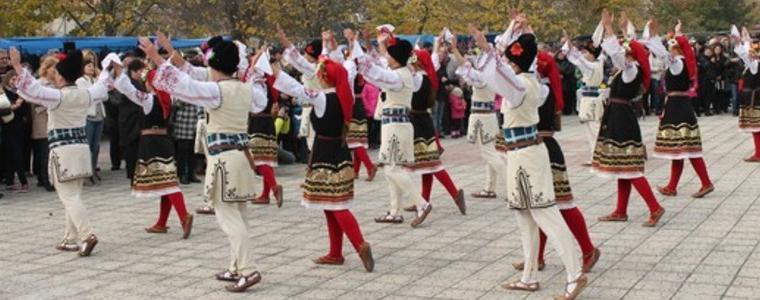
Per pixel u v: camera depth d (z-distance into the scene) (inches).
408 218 366.0
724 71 796.0
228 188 256.8
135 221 372.5
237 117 258.2
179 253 311.3
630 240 311.6
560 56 818.8
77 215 309.0
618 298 241.3
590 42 480.7
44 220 379.9
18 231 356.2
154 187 332.8
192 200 422.9
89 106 315.3
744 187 413.7
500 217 362.6
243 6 944.3
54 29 1059.9
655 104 813.9
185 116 469.7
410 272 277.0
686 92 386.0
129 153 472.4
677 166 393.4
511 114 240.8
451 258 293.7
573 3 1252.5
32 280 276.4
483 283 261.1
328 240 326.6
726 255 285.7
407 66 345.1
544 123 259.0
